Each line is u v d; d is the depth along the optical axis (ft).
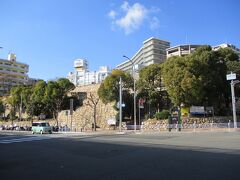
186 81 146.61
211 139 76.59
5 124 293.64
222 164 37.35
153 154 48.52
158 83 179.52
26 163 43.88
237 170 33.30
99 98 199.31
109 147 62.18
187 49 380.37
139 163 39.88
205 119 156.87
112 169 36.14
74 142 78.33
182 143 66.69
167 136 93.56
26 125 255.70
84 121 217.97
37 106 259.80
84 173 34.24
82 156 49.47
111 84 190.70
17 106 296.30
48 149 62.54
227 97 178.09
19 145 74.02
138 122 188.34
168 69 157.99
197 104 160.76
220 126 150.20
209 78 155.53
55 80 246.68
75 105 234.99
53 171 36.27
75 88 252.42
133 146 62.69
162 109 182.60
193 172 32.58
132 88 195.11
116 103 192.44
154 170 34.45
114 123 189.98
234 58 184.55
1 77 409.28
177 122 152.97
